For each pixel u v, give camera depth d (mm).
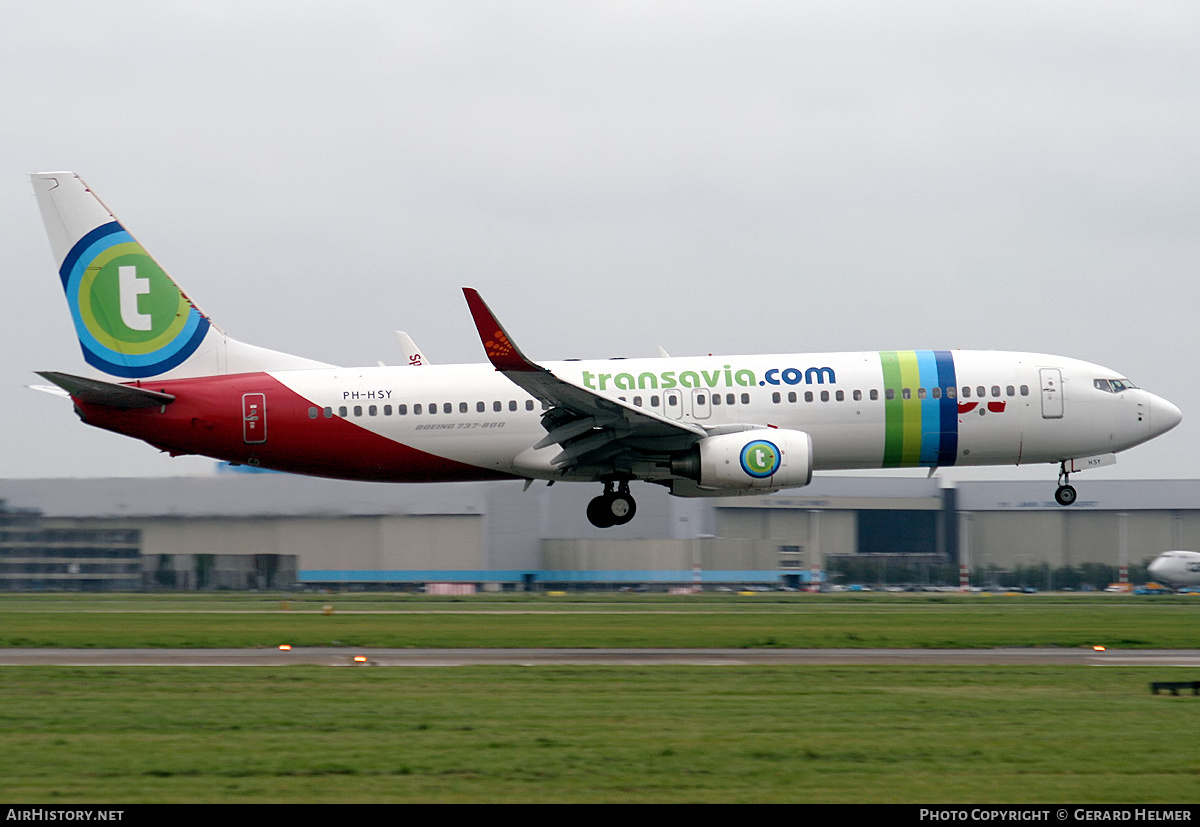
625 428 123688
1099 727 58562
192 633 104938
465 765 50312
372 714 61625
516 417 127812
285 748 53375
